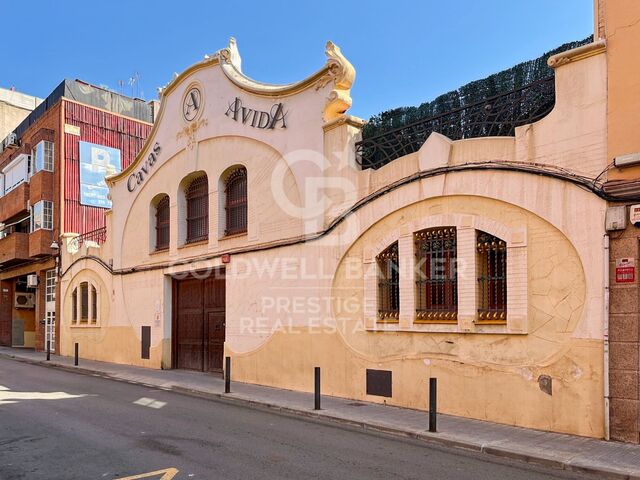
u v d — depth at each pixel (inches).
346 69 466.0
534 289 335.0
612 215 304.2
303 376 480.7
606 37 316.2
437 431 323.0
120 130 1133.1
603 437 301.1
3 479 241.9
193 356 663.1
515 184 346.6
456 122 401.1
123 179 800.3
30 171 1115.9
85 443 305.1
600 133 313.9
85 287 905.5
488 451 287.6
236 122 581.3
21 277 1242.0
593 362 307.6
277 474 247.6
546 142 335.6
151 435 325.4
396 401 404.2
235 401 453.1
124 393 505.4
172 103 694.5
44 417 381.7
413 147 424.8
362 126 469.4
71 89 1084.5
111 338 802.8
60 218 1015.0
